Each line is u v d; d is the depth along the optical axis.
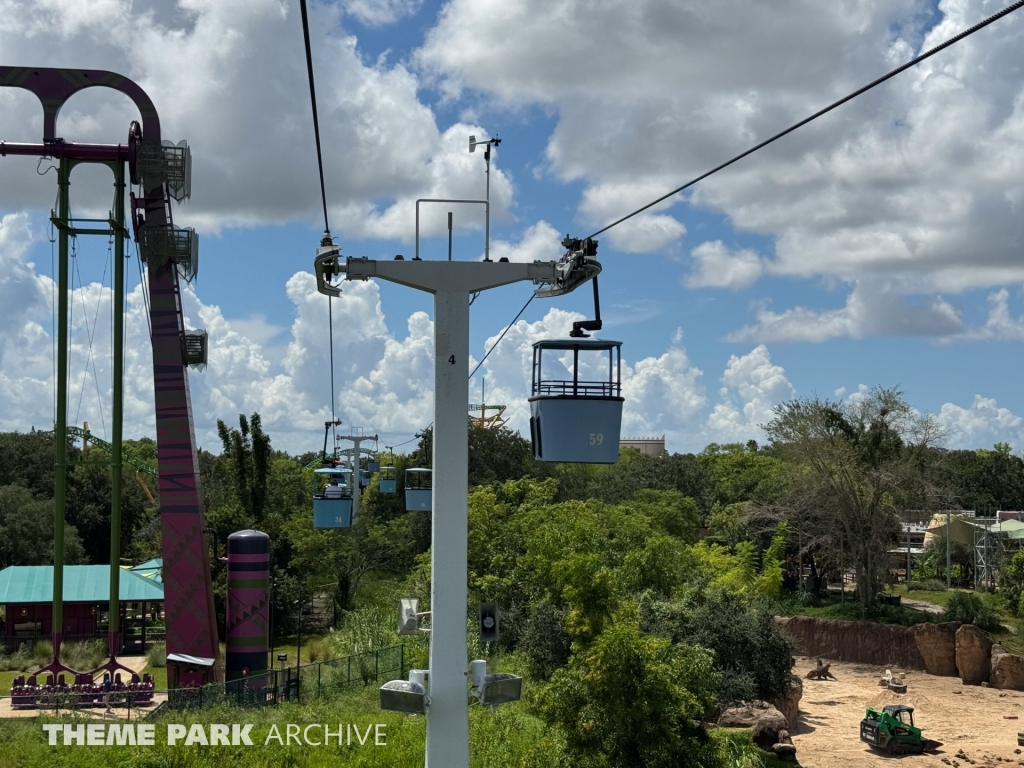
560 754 31.09
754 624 49.91
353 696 41.81
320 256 15.36
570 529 60.12
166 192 45.41
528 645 48.53
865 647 76.19
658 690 30.00
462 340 15.63
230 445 75.81
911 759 47.94
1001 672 67.44
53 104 44.44
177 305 45.88
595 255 15.30
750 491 116.56
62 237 43.81
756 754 39.59
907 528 108.19
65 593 59.34
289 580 68.19
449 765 14.96
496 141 15.95
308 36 11.94
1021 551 87.75
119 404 44.50
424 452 83.56
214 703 39.84
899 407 81.38
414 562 80.00
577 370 15.19
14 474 99.56
